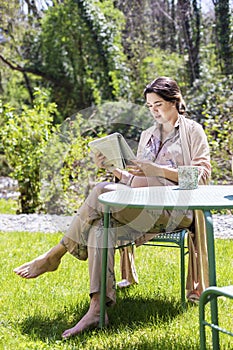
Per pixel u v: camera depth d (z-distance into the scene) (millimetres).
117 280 5516
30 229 9031
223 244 7047
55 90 22391
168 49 19844
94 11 20141
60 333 4078
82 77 21312
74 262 6195
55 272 5758
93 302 4133
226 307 4531
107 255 4086
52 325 4258
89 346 3764
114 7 21078
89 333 3967
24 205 10875
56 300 4812
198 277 4508
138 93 19250
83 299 4828
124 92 19109
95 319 4086
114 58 19859
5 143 10797
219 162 10820
